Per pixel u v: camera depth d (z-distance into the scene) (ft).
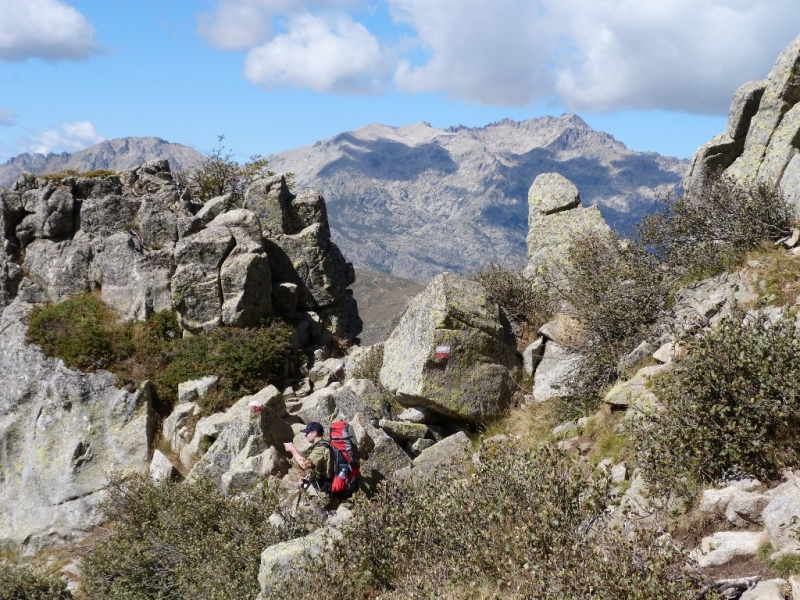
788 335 25.12
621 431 32.45
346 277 83.71
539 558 21.85
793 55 50.11
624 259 49.65
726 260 40.88
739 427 23.67
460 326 48.21
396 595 26.16
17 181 79.00
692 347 27.63
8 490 63.21
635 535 21.02
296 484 48.03
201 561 40.52
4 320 71.61
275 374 68.44
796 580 18.01
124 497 50.75
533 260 64.39
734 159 55.98
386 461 46.01
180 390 64.69
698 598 18.94
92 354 66.95
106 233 75.56
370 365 62.23
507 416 47.06
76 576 55.31
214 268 69.92
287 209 81.05
